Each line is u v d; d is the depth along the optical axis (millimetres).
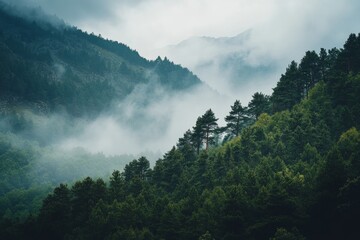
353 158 51625
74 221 68312
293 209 49219
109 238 57188
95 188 73125
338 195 45000
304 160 66688
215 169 74438
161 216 60469
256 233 49938
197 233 54531
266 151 76938
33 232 68500
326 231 48688
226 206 51969
